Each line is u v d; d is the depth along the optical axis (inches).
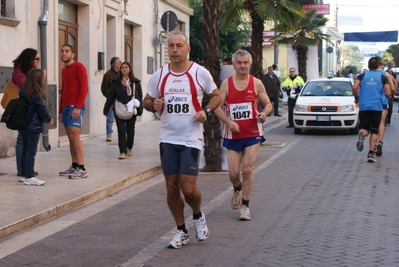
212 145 511.5
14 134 541.3
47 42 596.4
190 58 1304.1
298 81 965.8
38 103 405.7
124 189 442.0
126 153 552.1
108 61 785.6
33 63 420.2
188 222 336.8
